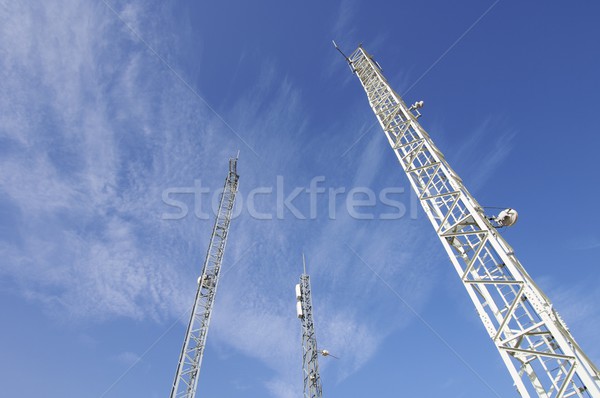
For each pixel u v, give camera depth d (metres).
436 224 24.52
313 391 40.53
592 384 14.66
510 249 19.58
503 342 18.39
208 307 40.56
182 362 35.03
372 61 41.72
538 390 17.17
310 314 48.59
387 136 33.22
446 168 25.52
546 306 17.03
